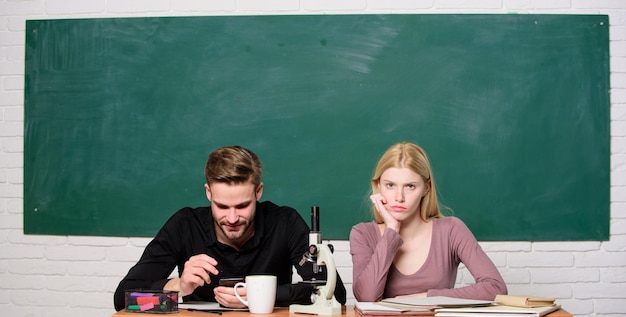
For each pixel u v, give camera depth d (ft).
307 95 11.65
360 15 11.66
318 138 11.61
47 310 11.80
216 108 11.75
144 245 11.75
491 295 7.07
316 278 6.61
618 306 11.37
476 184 11.48
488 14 11.62
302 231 7.67
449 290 7.07
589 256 11.45
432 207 7.91
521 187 11.49
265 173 11.61
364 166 11.54
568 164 11.51
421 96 11.58
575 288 11.41
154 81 11.85
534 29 11.61
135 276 7.13
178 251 7.58
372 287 7.02
